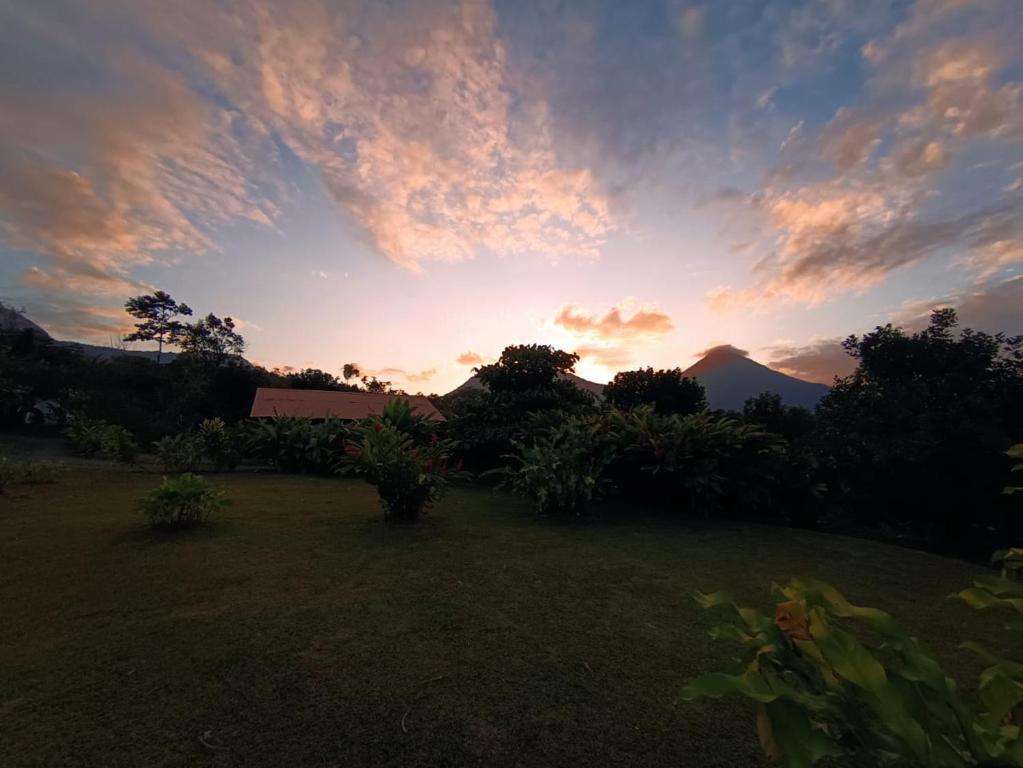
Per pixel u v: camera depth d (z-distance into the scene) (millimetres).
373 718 1911
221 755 1686
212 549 4125
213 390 28062
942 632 2943
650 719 1945
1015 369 7062
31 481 7500
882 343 7855
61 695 2014
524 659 2408
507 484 8758
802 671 930
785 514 6539
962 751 787
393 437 5516
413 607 3014
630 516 6391
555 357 10766
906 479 6883
